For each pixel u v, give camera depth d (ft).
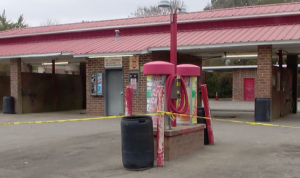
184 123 29.01
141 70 52.19
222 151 27.81
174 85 25.86
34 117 55.72
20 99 62.34
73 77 75.56
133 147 22.20
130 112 25.11
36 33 67.56
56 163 24.58
